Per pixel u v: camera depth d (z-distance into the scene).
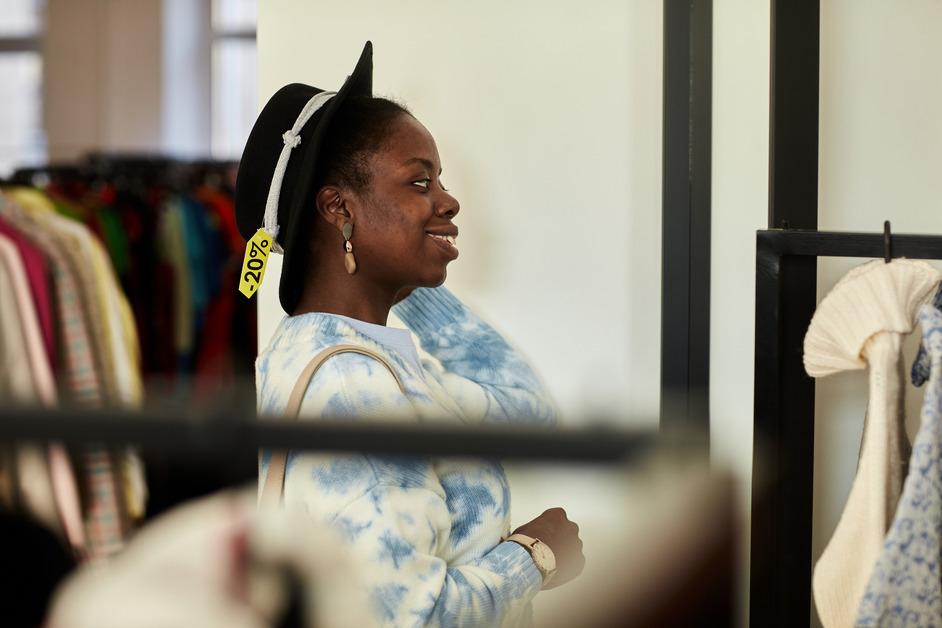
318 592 0.22
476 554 1.23
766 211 1.81
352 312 1.37
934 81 1.83
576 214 1.92
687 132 1.71
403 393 1.22
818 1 1.60
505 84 1.92
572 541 1.35
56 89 5.21
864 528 1.21
